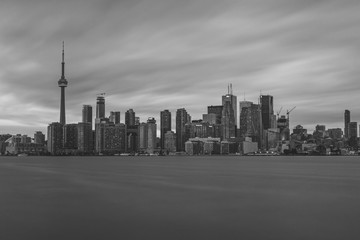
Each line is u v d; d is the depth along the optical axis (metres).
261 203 61.78
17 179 117.94
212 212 52.84
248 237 38.22
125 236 38.66
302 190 81.88
